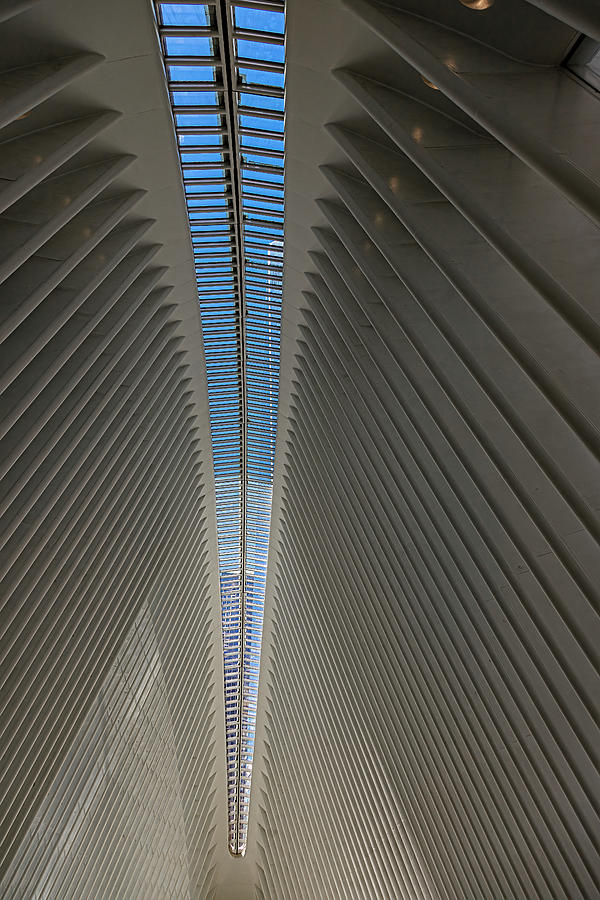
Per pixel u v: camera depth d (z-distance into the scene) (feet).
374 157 36.55
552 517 33.99
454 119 31.30
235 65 36.99
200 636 94.73
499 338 28.07
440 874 61.57
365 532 58.75
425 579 51.60
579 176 19.35
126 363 50.16
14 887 57.41
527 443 30.55
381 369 44.60
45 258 36.76
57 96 32.55
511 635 45.24
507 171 28.04
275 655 99.96
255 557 97.66
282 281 56.70
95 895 74.08
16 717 54.13
